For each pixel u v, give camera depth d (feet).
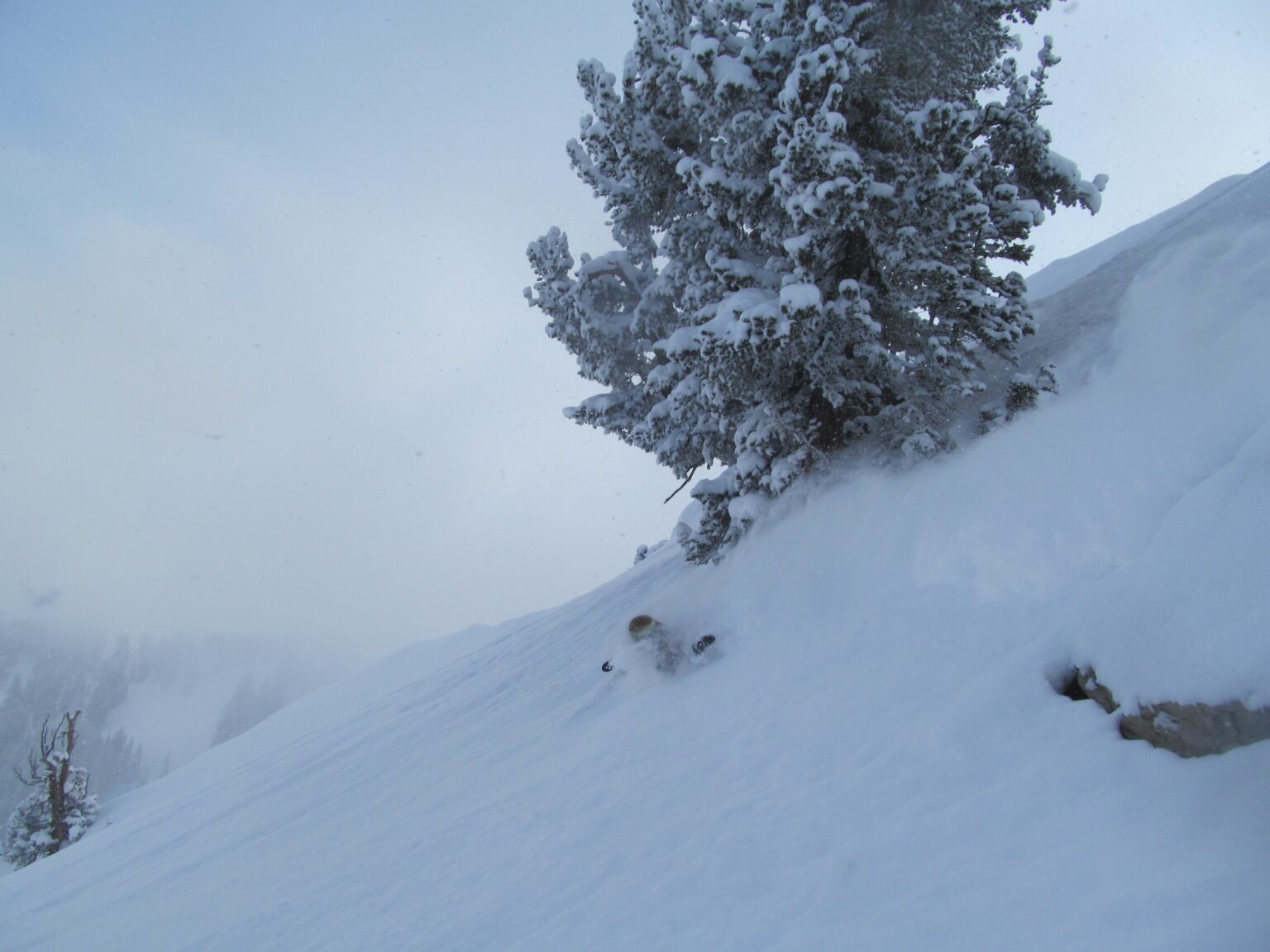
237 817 37.81
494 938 14.53
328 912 19.58
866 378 34.22
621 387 47.11
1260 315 20.94
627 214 42.14
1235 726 10.75
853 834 13.35
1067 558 19.30
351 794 33.30
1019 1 31.32
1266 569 11.82
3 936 31.12
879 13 29.35
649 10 35.14
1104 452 21.29
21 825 96.48
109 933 25.46
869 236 29.58
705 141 36.83
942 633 20.39
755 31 34.63
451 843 21.67
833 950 10.34
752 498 35.29
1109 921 8.68
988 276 31.81
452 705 42.70
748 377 32.71
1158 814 10.36
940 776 14.02
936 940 9.68
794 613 28.12
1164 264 28.68
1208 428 18.62
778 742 19.02
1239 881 8.33
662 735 23.66
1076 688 14.85
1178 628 12.56
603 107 37.09
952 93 32.14
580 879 15.90
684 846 15.55
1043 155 34.06
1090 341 28.53
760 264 35.78
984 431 28.43
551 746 28.02
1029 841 11.06
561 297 45.03
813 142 26.81
